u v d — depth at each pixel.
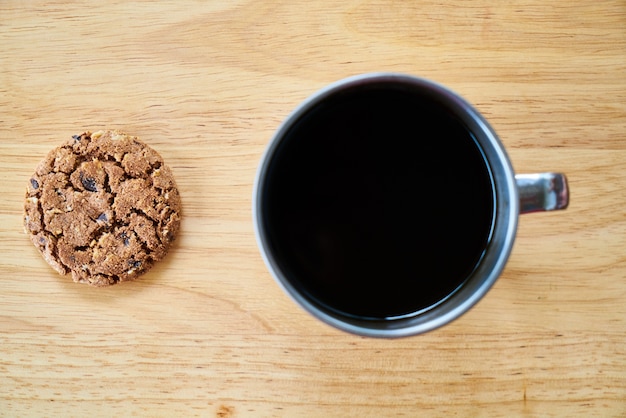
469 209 0.29
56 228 0.33
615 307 0.33
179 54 0.34
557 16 0.34
